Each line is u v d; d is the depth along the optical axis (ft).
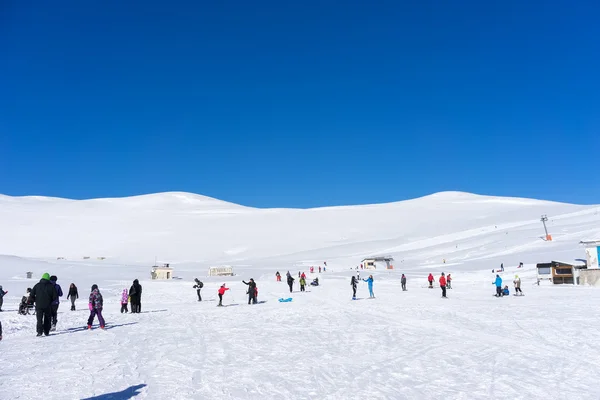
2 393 25.13
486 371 29.68
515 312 61.82
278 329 50.90
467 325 50.72
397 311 67.51
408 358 34.12
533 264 179.83
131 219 560.61
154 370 30.60
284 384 26.96
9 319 65.00
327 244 413.59
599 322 50.08
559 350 35.88
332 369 30.81
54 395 24.68
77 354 36.47
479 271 188.44
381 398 24.11
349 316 62.39
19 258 303.07
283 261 338.34
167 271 237.04
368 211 574.56
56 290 50.85
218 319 62.23
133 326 55.31
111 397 24.26
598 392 24.66
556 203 555.28
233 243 438.40
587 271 122.52
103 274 247.91
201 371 30.30
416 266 253.03
